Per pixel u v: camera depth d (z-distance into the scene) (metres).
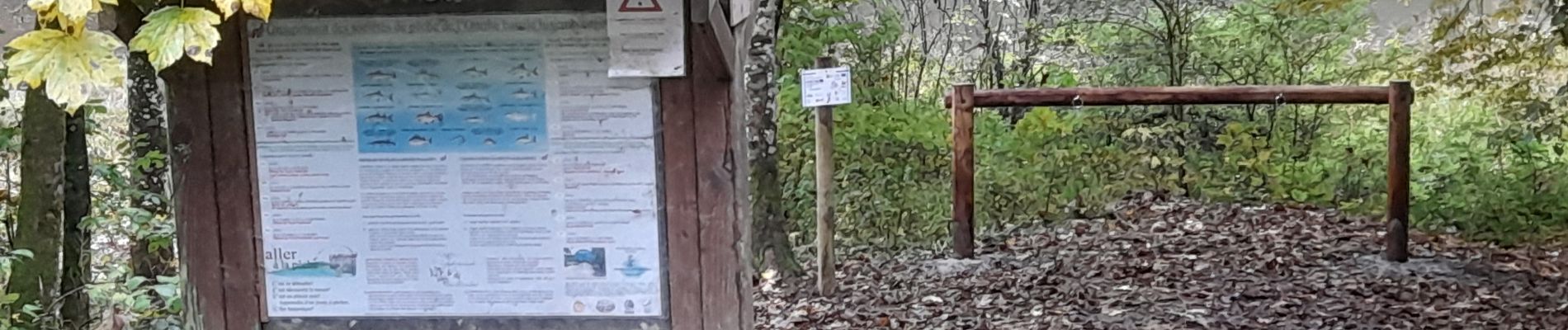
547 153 1.88
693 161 1.87
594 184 1.88
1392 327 4.68
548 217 1.90
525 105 1.86
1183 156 8.51
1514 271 5.63
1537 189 7.03
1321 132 8.73
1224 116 8.94
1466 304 5.02
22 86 3.27
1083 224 7.17
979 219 7.18
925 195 7.11
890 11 7.63
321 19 1.85
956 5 9.43
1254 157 8.24
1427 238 6.62
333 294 1.96
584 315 1.93
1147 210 7.60
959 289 5.55
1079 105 5.96
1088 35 9.32
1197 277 5.65
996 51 9.55
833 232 5.52
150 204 4.41
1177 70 9.14
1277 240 6.52
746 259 1.94
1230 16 8.95
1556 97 7.35
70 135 3.70
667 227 1.89
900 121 7.22
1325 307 5.01
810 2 7.13
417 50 1.86
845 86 5.29
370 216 1.92
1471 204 6.89
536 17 1.83
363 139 1.89
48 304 3.45
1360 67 8.69
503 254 1.92
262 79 1.88
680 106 1.85
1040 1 9.44
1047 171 7.78
